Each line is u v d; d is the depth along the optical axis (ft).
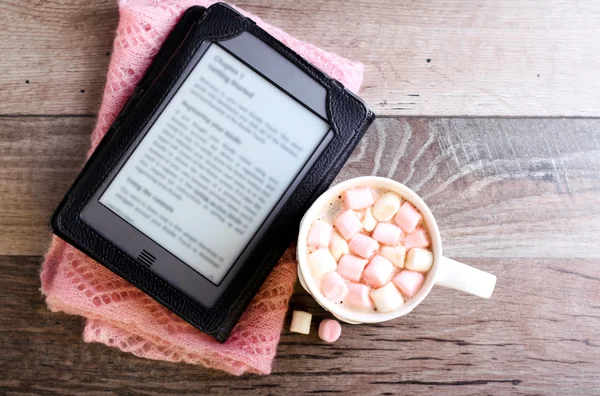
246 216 1.73
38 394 1.88
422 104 1.94
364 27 1.94
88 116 1.91
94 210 1.71
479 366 1.92
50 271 1.86
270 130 1.73
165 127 1.73
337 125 1.72
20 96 1.90
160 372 1.90
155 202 1.72
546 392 1.92
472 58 1.95
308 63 1.72
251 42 1.72
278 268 1.84
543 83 1.95
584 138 1.95
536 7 1.95
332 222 1.71
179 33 1.82
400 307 1.66
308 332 1.86
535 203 1.93
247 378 1.90
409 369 1.91
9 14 1.90
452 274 1.66
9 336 1.89
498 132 1.94
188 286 1.72
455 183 1.93
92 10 1.91
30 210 1.89
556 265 1.93
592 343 1.92
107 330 1.84
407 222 1.66
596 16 1.95
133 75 1.85
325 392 1.91
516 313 1.92
